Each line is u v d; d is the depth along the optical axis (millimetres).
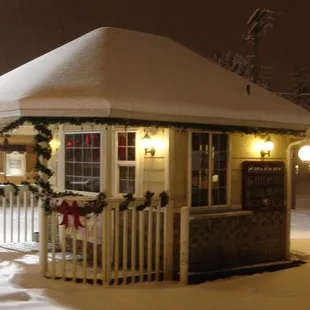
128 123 6844
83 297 6078
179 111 7176
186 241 7215
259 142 8539
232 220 8188
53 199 6957
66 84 7008
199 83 8320
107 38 8273
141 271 7133
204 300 6262
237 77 9445
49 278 6957
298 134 8844
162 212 7465
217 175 8109
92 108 6594
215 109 7570
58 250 8555
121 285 6852
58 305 5727
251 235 8445
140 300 6086
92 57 7727
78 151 8289
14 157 18266
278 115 8344
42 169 7129
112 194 7824
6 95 7473
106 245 6824
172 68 8328
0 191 9328
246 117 7922
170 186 7379
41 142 7125
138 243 7664
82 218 7699
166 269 7316
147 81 7562
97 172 7957
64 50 8516
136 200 7035
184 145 7602
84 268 6844
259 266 8312
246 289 6988
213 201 8055
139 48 8422
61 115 6723
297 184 26859
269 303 6238
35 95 6797
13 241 9734
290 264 8758
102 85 6953
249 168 8336
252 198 8383
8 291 6188
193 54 9312
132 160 7812
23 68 9016
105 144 7535
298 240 11578
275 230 8820
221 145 8172
